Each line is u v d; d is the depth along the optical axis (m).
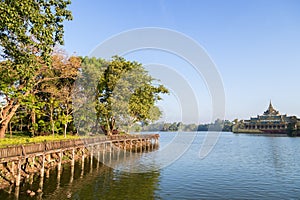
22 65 15.07
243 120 144.75
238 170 26.52
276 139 85.81
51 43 15.40
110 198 16.34
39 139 26.05
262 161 33.59
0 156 16.05
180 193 17.86
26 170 20.83
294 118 116.94
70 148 25.48
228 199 16.73
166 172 24.58
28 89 23.09
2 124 25.42
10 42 15.20
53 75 30.67
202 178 22.42
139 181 20.81
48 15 15.30
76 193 17.12
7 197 15.50
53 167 24.86
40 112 33.12
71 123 37.56
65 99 32.88
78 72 31.05
